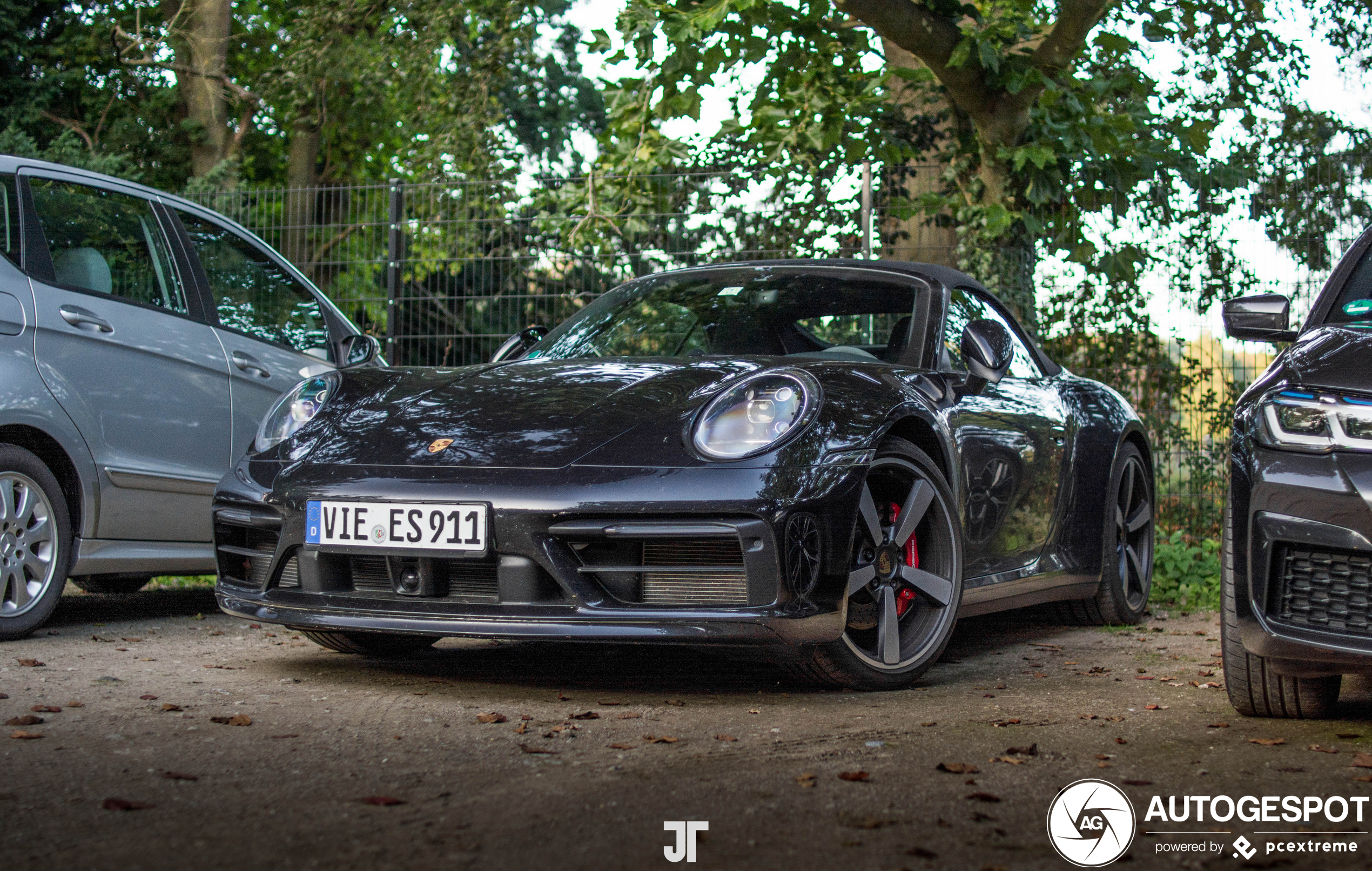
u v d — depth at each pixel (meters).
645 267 8.19
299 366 4.96
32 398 3.93
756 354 3.70
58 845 1.76
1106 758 2.39
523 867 1.70
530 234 8.14
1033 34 8.34
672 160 8.73
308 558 3.04
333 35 16.00
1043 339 7.75
